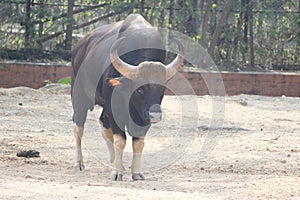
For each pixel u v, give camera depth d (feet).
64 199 50.57
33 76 139.23
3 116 102.58
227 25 153.48
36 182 57.72
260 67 153.48
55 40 150.71
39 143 83.05
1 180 57.62
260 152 80.02
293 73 144.97
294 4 155.43
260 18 153.07
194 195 53.62
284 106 126.11
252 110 118.21
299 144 86.79
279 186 57.62
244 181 61.52
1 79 139.44
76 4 152.66
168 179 63.46
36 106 113.60
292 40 153.07
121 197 51.75
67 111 110.52
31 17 149.59
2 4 149.18
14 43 149.79
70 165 71.00
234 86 140.05
